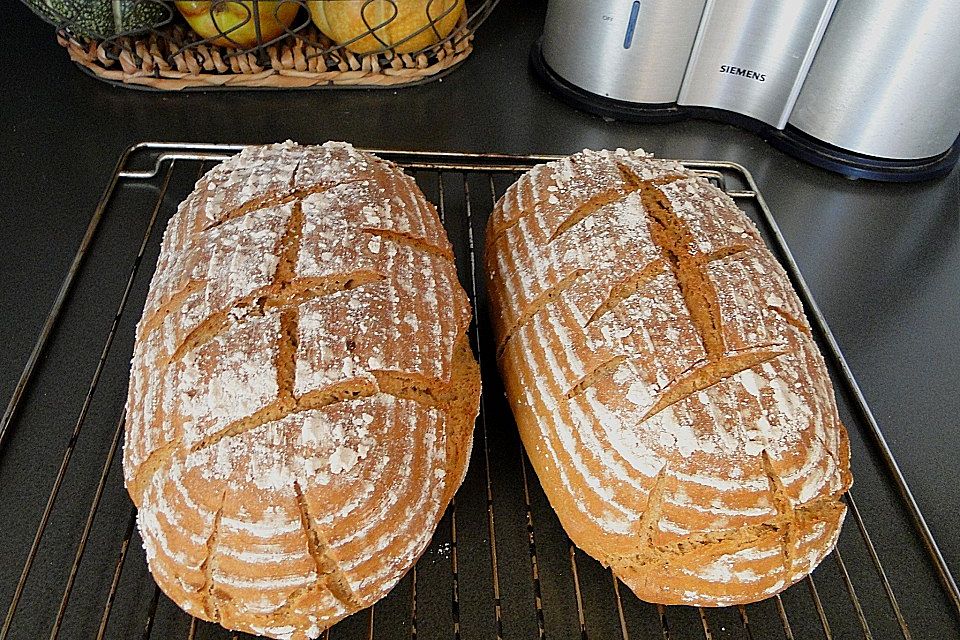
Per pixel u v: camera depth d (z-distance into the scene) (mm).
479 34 610
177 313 305
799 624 305
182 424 276
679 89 526
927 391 390
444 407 308
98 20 480
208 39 499
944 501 346
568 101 544
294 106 525
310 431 270
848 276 447
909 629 305
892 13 432
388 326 299
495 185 479
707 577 281
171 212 443
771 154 525
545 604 306
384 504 273
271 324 292
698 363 294
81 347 374
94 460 333
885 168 498
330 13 493
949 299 439
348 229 323
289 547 263
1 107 501
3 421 336
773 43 484
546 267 338
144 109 510
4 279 402
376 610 299
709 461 276
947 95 461
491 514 321
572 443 299
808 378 302
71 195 452
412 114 530
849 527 334
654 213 352
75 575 288
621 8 475
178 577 272
